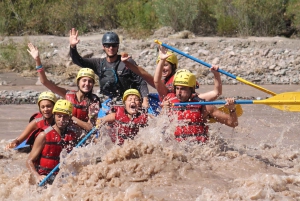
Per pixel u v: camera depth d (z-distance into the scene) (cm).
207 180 1212
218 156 1395
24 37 3862
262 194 1133
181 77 1375
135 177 1220
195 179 1220
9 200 1184
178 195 1126
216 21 4338
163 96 1451
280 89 2873
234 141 1706
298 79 3155
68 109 1269
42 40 3844
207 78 3180
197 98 1408
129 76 1528
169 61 1485
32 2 4428
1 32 4159
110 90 1543
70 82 3031
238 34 4197
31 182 1260
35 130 1348
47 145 1260
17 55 3456
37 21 4275
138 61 3512
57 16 4331
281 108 1417
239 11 4228
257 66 3428
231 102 1355
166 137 1382
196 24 4306
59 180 1224
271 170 1322
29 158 1269
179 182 1205
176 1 4266
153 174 1235
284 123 2028
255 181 1193
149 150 1313
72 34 1545
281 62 3488
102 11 4431
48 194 1175
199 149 1393
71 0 4434
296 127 1950
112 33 1520
